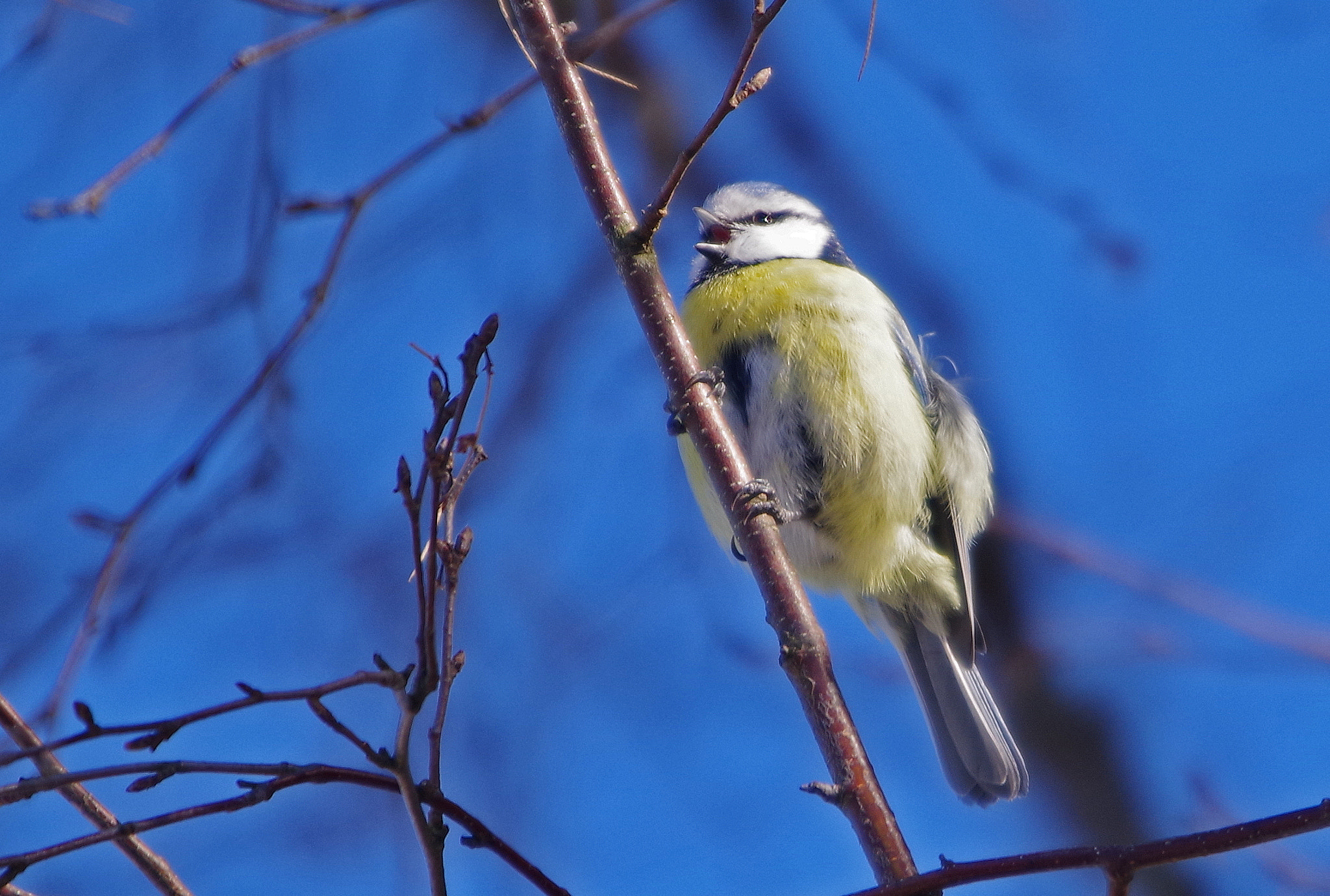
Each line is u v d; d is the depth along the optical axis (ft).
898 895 14.21
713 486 20.61
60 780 13.37
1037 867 14.19
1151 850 13.99
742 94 19.35
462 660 14.39
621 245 20.90
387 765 13.70
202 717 13.61
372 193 23.98
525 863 14.53
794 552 30.73
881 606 31.50
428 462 14.58
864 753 17.78
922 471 30.14
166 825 13.89
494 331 15.07
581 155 21.15
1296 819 13.87
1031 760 32.65
